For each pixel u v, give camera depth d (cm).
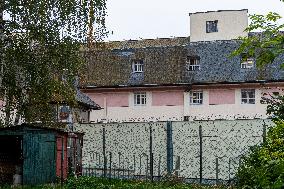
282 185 502
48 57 2170
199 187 2108
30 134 2208
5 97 2305
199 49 4484
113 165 2773
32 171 2191
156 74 4378
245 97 4172
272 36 822
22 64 2172
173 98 4284
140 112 4322
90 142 2834
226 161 2488
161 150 2661
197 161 2562
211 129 2545
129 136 2755
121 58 4559
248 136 2462
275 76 4094
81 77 2339
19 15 2088
